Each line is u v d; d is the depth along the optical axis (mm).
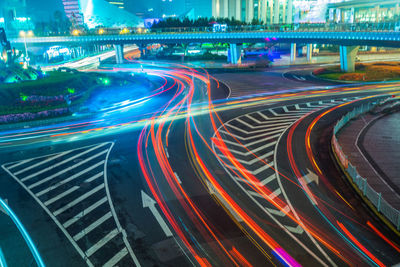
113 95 61000
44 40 120312
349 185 21750
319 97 50844
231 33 94750
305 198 20188
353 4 139750
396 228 16672
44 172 25047
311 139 31328
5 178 24156
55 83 58094
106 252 15531
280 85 62938
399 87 57938
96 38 113125
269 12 188125
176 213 18688
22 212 19344
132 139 32469
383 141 29859
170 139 32125
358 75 68375
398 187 20844
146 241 16250
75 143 31734
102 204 19938
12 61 62656
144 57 128500
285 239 16156
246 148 29234
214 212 18719
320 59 110688
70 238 16703
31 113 41781
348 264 14336
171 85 67250
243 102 48719
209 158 27000
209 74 82125
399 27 61938
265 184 22141
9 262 15078
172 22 124312
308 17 166000
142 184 22438
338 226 17172
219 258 14875
